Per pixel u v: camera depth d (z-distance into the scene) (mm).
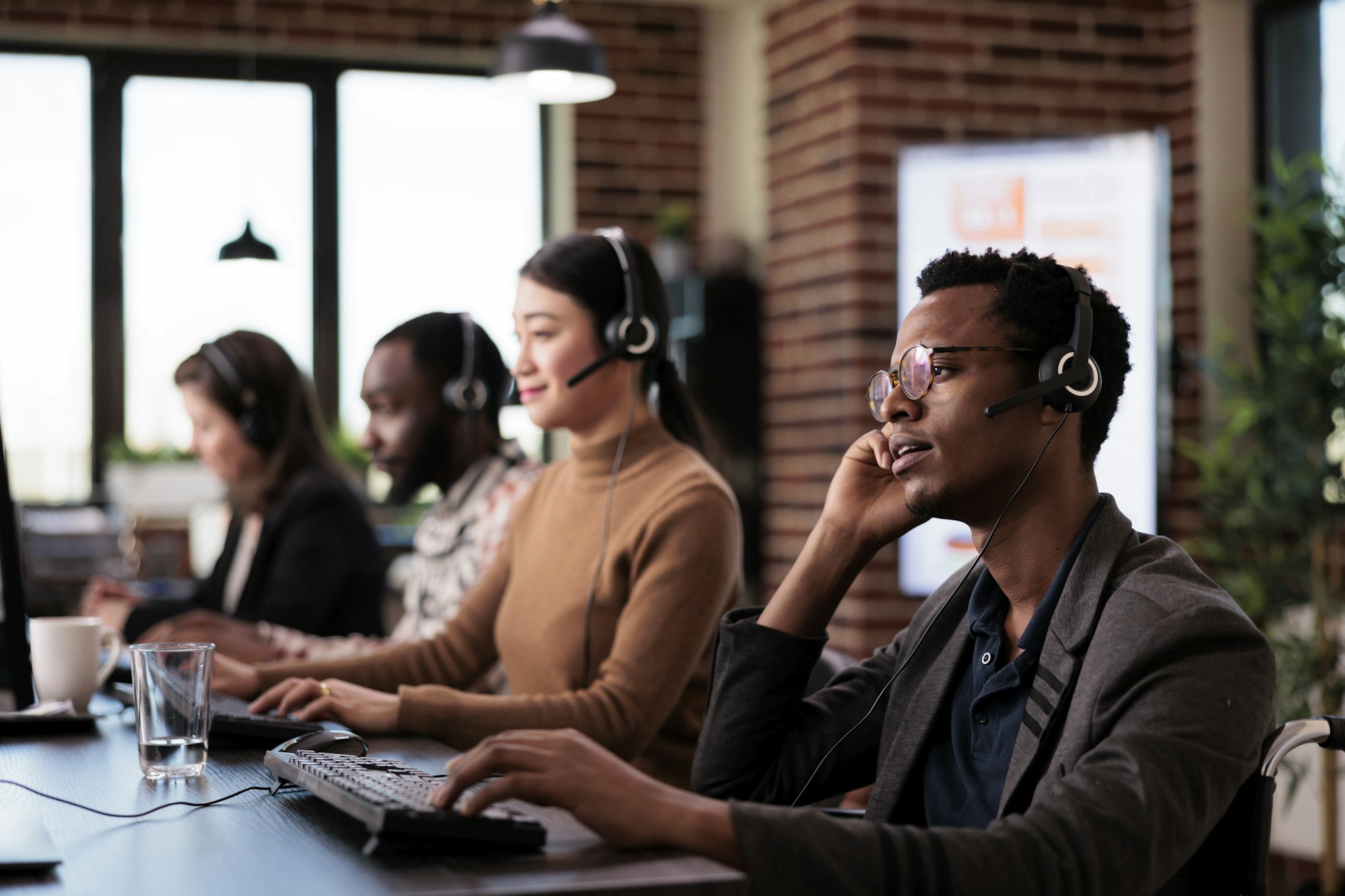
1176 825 971
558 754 996
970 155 4215
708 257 5488
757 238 5461
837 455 4582
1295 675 3496
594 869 931
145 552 5113
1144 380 4070
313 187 5863
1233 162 4598
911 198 4250
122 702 1945
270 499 2969
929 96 4547
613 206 5840
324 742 1346
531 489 2150
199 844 1038
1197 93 4590
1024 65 4605
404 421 2486
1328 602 3615
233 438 2975
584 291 1979
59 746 1548
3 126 5598
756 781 1373
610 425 2000
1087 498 1205
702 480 1903
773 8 5023
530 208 6055
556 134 5992
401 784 1113
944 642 1318
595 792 976
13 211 5609
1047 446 1168
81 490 5656
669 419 2123
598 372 1983
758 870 940
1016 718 1172
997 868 941
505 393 2549
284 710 1717
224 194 5793
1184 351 4395
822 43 4684
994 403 1174
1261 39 4566
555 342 1979
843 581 1374
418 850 994
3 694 1991
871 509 1363
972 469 1181
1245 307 4555
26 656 1703
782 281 4980
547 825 1081
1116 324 1230
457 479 2518
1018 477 1184
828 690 1429
